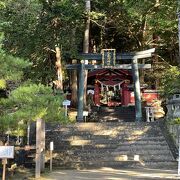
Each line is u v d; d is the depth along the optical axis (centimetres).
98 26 2827
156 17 1670
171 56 2917
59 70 2388
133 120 2623
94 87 3212
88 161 1516
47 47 2258
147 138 1694
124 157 1538
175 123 1634
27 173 1278
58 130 1761
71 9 2103
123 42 3056
